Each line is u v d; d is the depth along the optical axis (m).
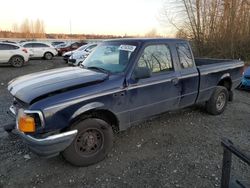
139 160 3.68
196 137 4.48
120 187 3.06
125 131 4.64
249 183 2.56
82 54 14.15
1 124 4.96
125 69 3.78
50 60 21.95
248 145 4.22
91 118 3.45
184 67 4.65
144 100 3.97
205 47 18.23
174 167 3.50
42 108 3.00
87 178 3.24
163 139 4.36
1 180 3.17
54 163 3.58
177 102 4.58
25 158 3.69
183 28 19.64
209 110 5.59
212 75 5.23
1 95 7.56
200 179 3.23
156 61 4.18
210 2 18.03
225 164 2.32
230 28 16.91
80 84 3.38
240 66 6.15
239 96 7.72
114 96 3.56
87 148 3.47
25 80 3.74
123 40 4.33
